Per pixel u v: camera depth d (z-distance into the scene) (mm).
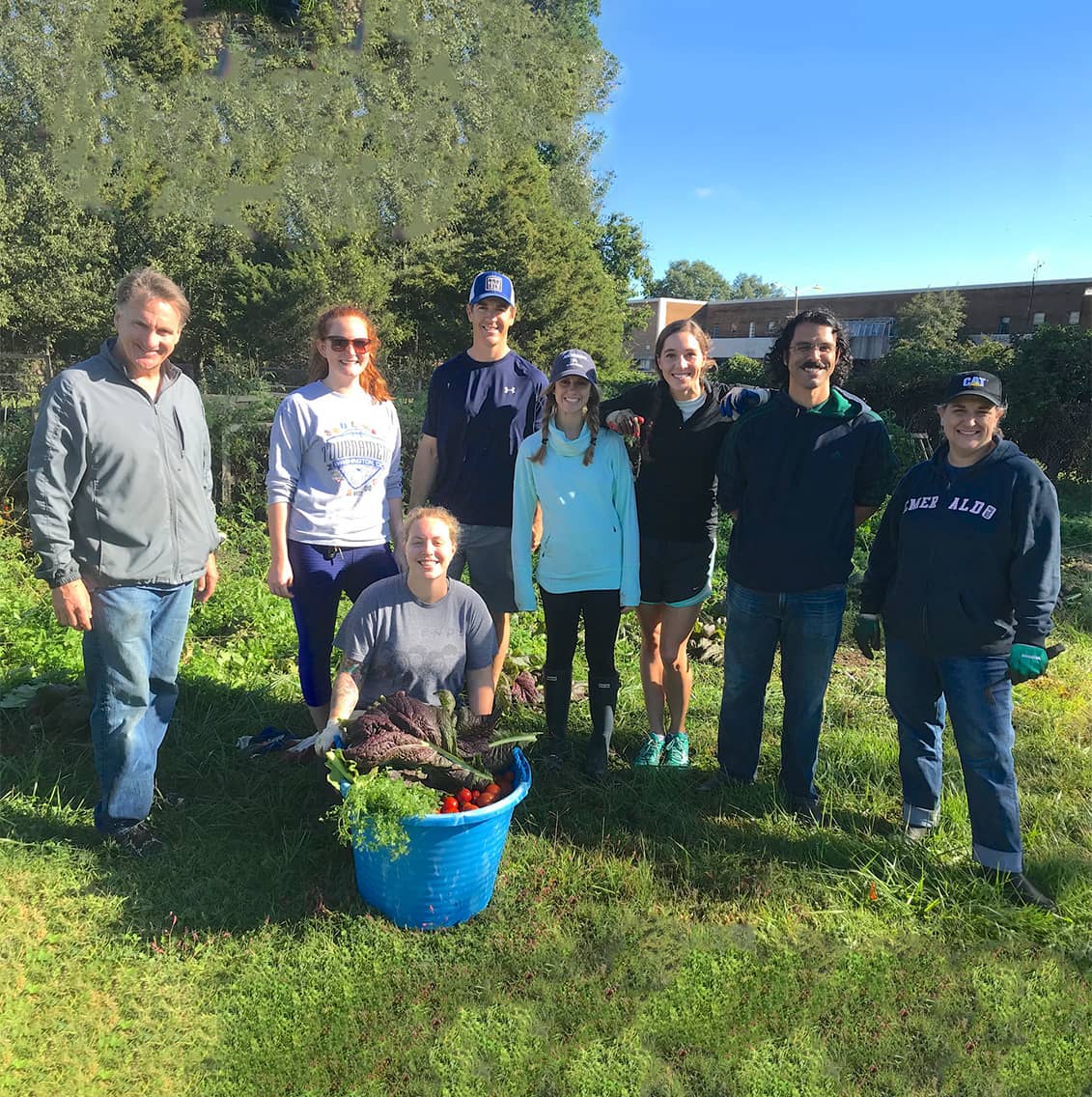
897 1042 2467
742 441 3586
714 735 4457
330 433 3625
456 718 3180
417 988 2617
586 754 4023
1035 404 14484
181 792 3709
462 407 3992
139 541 3102
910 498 3346
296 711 4516
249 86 31625
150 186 28781
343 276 28047
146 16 30109
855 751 4238
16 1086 2207
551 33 40656
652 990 2648
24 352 27062
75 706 4121
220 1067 2316
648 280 44375
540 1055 2377
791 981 2689
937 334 34281
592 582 3822
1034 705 4906
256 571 6957
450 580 3371
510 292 3955
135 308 2969
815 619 3555
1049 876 3234
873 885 3168
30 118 28328
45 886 2984
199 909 2936
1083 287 34094
